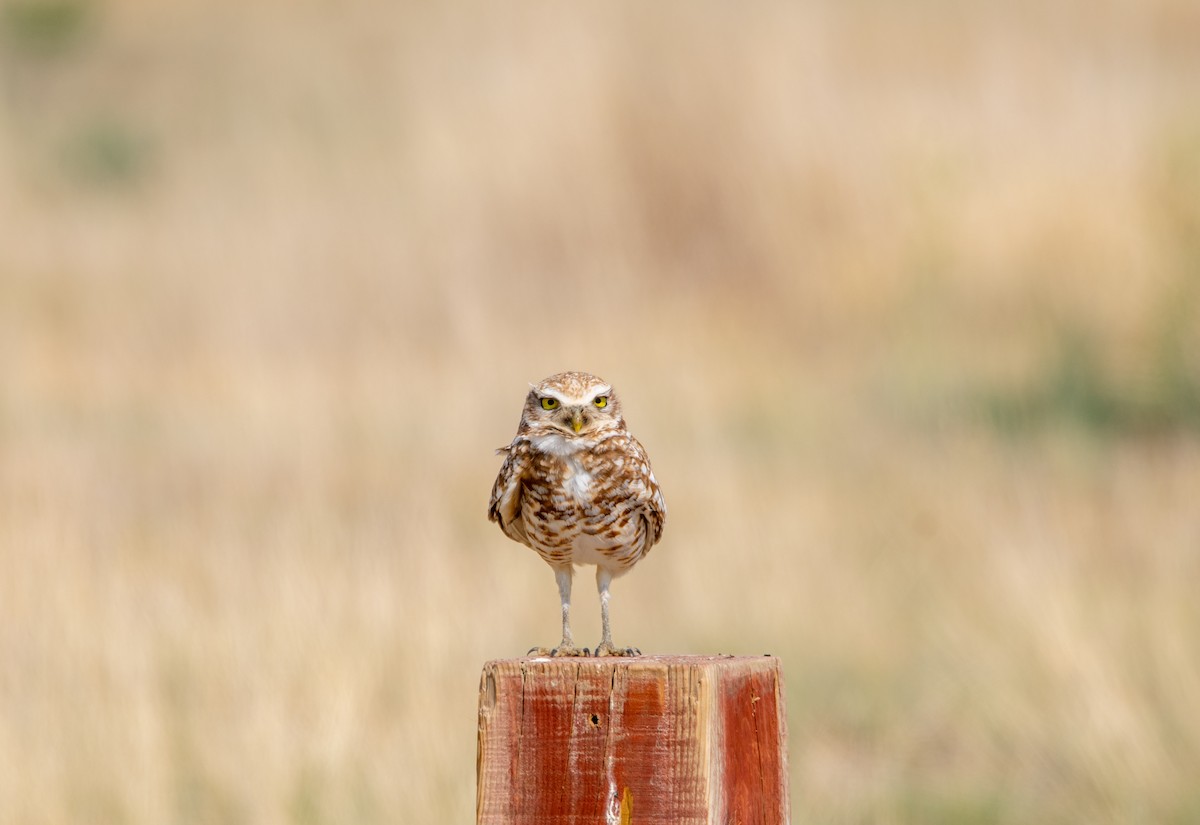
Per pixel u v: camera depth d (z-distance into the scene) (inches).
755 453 602.5
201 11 1744.6
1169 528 490.3
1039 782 357.7
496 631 418.3
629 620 450.3
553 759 170.7
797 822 337.7
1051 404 655.8
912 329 738.2
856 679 411.5
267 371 735.1
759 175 837.8
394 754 346.3
